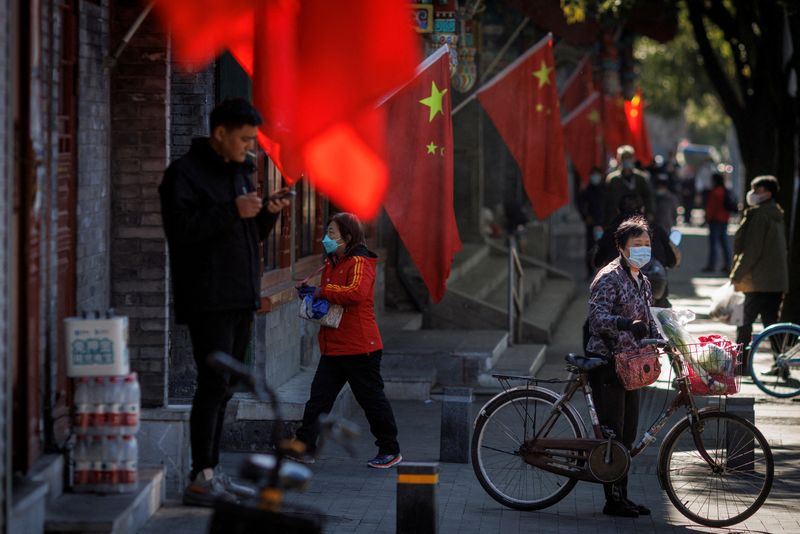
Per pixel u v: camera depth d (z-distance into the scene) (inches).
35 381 416.2
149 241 512.1
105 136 499.2
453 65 733.9
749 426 500.4
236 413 618.2
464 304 978.1
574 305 1272.1
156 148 510.0
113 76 508.1
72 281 462.6
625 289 500.7
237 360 459.5
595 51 1384.1
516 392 514.0
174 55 532.1
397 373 787.4
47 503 411.5
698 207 2630.4
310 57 506.6
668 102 2723.9
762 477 504.7
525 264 1396.4
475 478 570.9
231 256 437.7
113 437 425.1
